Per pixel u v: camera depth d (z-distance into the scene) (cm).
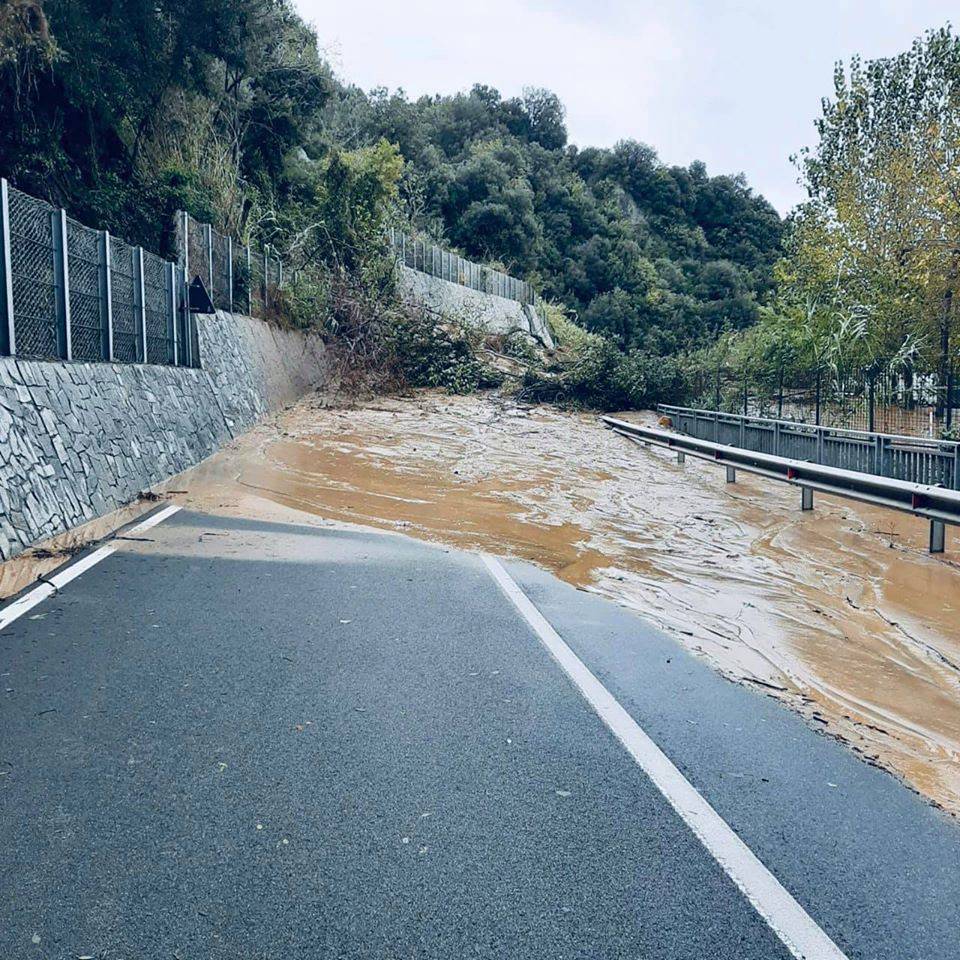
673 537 1105
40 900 296
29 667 541
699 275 8912
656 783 398
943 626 712
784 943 280
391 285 3594
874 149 2645
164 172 2327
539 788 389
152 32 2108
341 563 877
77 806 364
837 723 495
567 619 696
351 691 511
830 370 2430
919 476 1259
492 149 8112
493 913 293
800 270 2989
